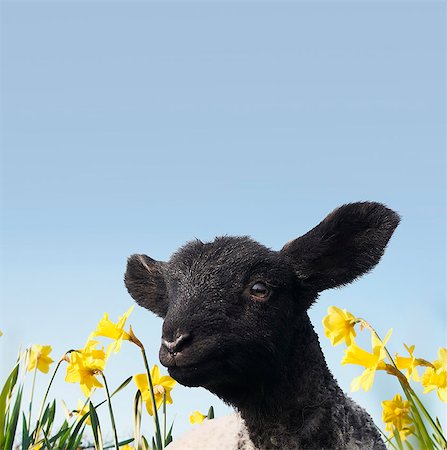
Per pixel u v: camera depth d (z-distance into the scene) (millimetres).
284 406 1050
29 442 1080
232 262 1031
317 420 1052
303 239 1082
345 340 953
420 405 936
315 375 1062
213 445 1127
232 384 1031
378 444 1073
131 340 1003
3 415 1021
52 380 1043
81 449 1148
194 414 1304
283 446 1053
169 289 1053
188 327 979
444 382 959
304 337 1063
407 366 965
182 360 975
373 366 922
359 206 1071
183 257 1056
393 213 1064
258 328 1014
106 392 1009
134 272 1170
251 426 1063
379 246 1070
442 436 946
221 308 1003
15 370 1047
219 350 986
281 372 1042
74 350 1026
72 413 1152
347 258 1086
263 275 1031
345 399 1093
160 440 1053
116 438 1002
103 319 1003
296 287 1076
